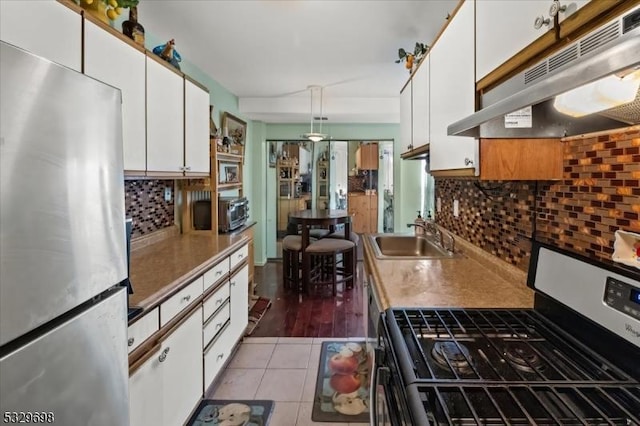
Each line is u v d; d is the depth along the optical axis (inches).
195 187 124.3
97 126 34.4
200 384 79.7
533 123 47.7
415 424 27.1
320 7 90.4
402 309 50.0
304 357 107.6
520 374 35.4
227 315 98.1
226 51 120.6
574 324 41.9
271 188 235.6
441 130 69.7
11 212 25.0
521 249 61.4
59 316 30.0
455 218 100.2
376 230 239.5
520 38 39.6
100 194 34.8
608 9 27.1
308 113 191.5
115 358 37.2
